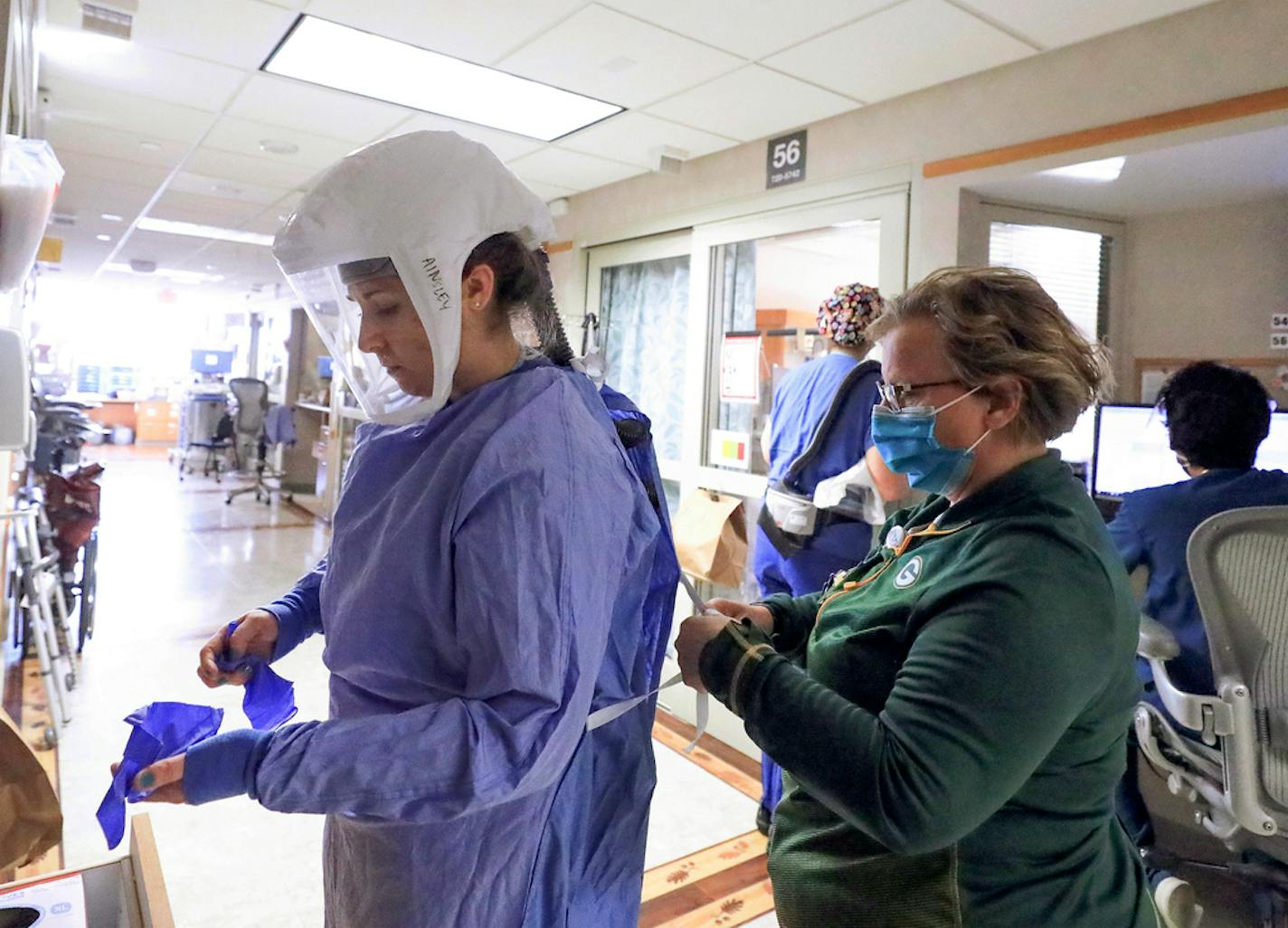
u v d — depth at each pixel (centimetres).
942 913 88
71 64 273
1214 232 262
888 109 266
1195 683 189
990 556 85
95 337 1390
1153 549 197
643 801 103
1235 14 189
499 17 225
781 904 103
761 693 88
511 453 81
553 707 77
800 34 223
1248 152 204
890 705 82
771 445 254
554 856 90
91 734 284
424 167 81
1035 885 87
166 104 311
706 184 338
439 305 81
